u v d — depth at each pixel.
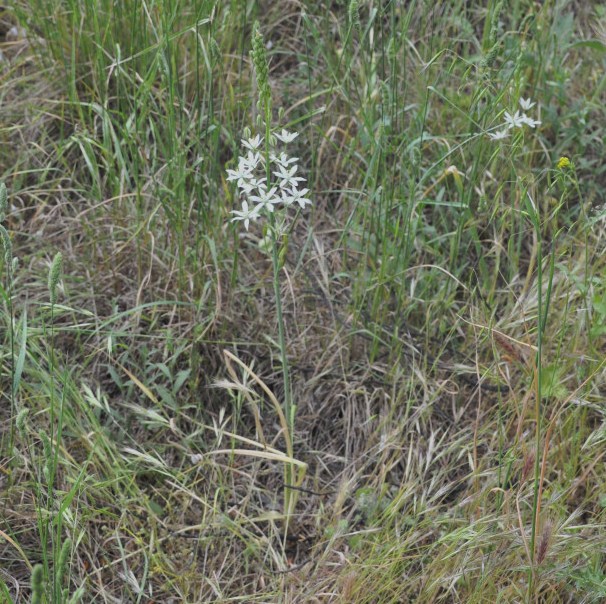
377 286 3.00
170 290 3.16
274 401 2.53
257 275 3.25
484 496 2.55
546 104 3.60
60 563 1.87
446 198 3.42
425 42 3.59
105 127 3.22
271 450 2.60
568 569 2.34
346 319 3.14
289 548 2.72
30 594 2.49
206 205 3.32
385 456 2.81
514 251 3.33
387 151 3.14
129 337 3.05
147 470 2.78
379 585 2.44
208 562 2.64
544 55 3.69
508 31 3.60
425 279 3.19
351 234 3.35
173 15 3.05
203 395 3.04
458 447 2.85
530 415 2.81
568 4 4.11
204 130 3.38
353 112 3.58
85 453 2.79
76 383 2.92
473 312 3.11
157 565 2.55
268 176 2.17
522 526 2.24
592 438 2.63
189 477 2.81
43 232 3.31
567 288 2.97
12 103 3.57
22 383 2.75
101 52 3.35
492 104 2.90
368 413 2.96
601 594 2.29
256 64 2.00
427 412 2.91
